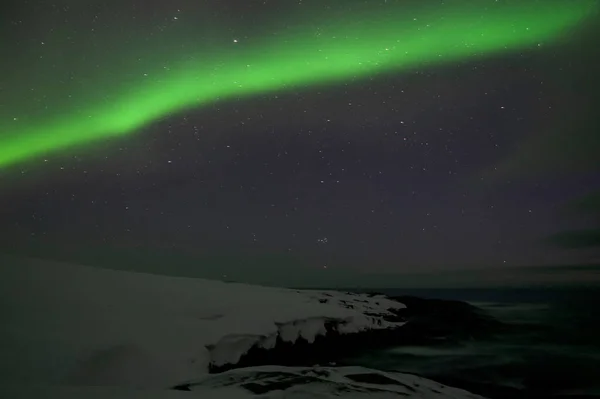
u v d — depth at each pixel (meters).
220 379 6.39
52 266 15.67
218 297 14.64
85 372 7.10
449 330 15.94
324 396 5.60
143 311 11.23
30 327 8.75
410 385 6.57
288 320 12.34
